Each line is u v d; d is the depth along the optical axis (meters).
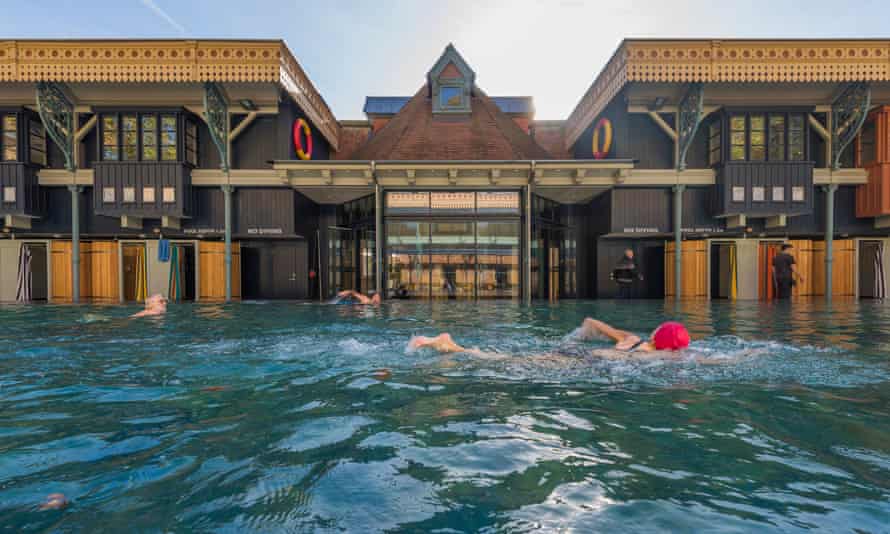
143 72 12.50
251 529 1.39
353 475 1.78
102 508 1.53
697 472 1.81
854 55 12.31
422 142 16.61
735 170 13.65
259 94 14.04
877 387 3.14
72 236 14.34
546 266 16.30
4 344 5.07
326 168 13.71
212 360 4.12
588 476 1.78
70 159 14.19
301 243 15.82
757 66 12.44
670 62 12.51
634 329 6.68
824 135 14.27
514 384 3.25
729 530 1.38
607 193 14.95
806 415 2.52
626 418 2.49
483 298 14.59
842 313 8.91
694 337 5.51
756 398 2.87
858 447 2.06
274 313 9.08
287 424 2.39
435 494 1.63
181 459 1.94
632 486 1.69
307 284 15.75
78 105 14.28
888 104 14.22
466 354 4.39
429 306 11.17
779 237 15.00
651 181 14.35
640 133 14.67
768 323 7.14
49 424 2.39
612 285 15.77
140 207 13.77
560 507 1.53
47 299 14.34
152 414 2.57
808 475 1.78
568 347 4.68
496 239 14.66
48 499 1.59
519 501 1.58
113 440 2.16
